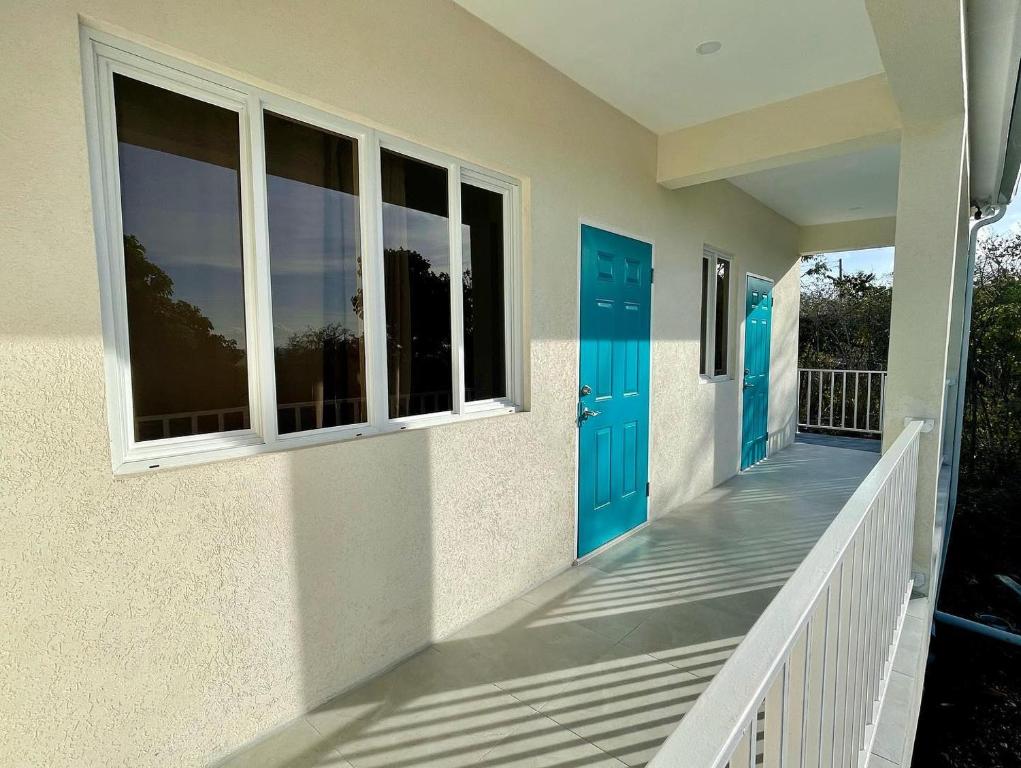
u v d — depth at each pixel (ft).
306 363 6.70
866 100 9.87
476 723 6.46
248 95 5.89
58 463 4.65
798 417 27.71
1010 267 29.84
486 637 8.29
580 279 10.66
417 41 7.30
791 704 3.14
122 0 4.83
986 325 27.09
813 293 36.50
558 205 9.93
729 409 17.62
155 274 5.47
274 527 6.16
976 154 12.68
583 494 11.09
